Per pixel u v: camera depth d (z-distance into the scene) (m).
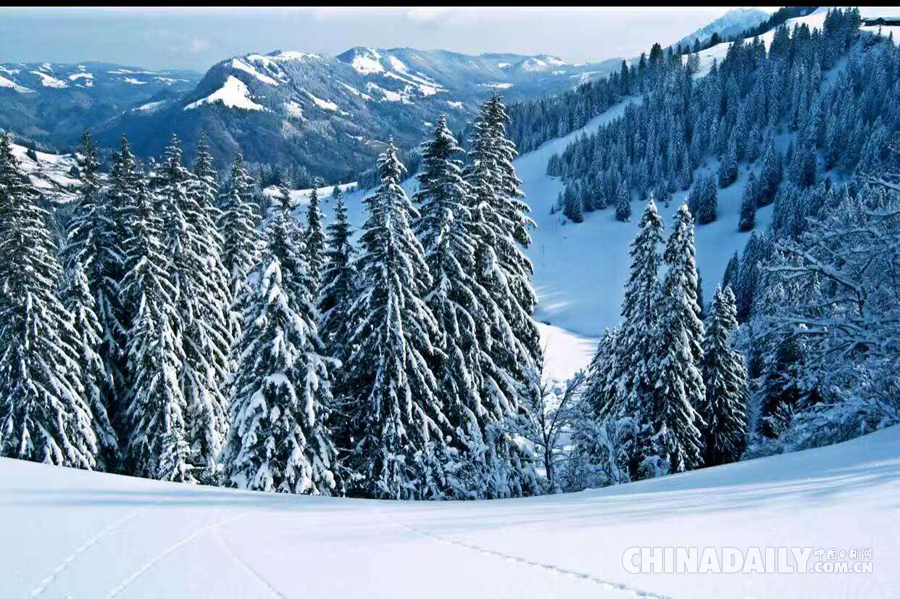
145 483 10.16
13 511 7.47
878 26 192.88
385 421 17.48
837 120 130.25
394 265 17.12
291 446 16.42
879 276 13.41
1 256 20.23
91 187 24.11
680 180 149.88
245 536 6.38
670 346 23.39
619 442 19.88
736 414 31.00
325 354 19.44
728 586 3.38
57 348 20.95
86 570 5.33
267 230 16.55
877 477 5.66
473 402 19.08
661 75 193.50
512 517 6.63
